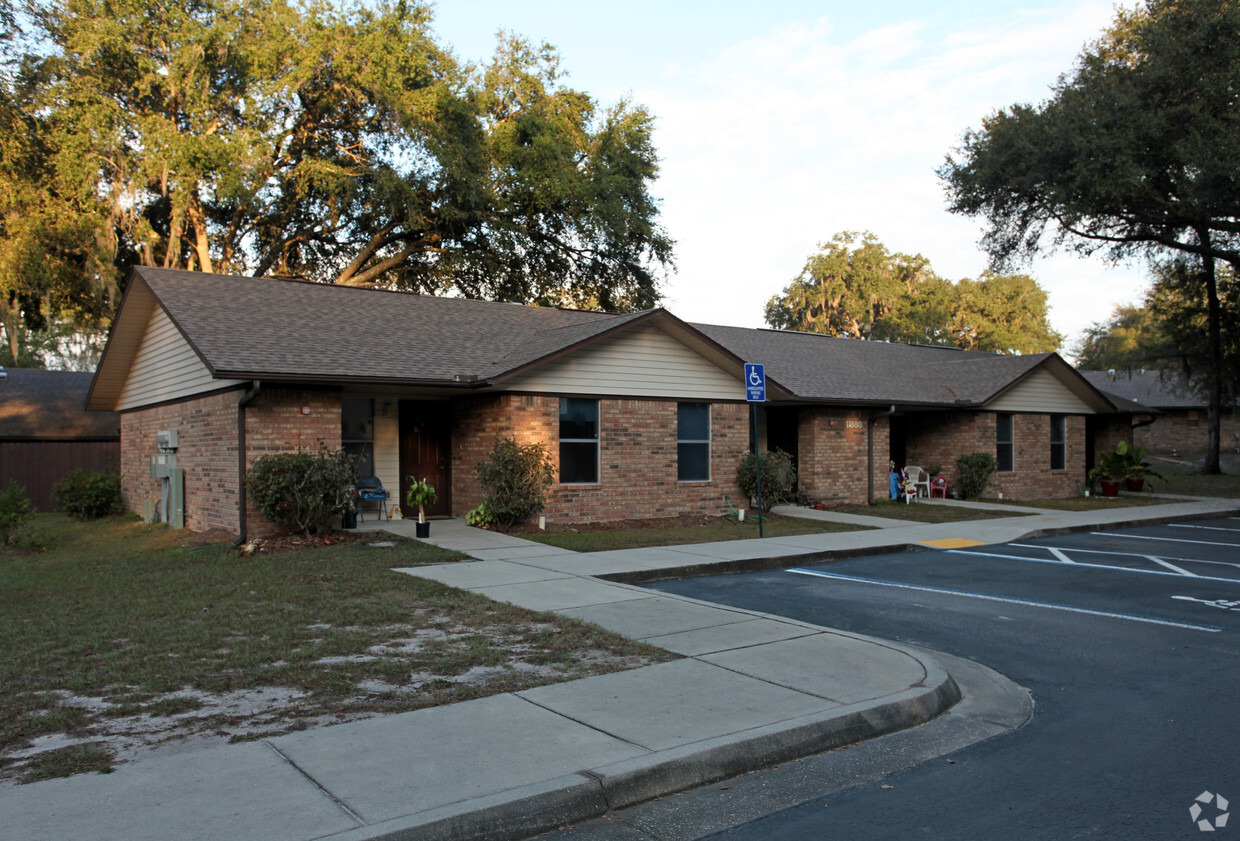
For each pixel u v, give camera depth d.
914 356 28.75
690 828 4.17
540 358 15.44
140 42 27.78
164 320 17.66
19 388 27.94
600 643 7.38
